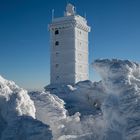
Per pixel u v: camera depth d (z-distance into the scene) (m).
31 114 30.09
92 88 44.47
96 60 34.56
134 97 28.77
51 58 66.12
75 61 63.44
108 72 32.22
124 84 29.92
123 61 32.78
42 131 26.64
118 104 29.39
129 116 27.78
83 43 67.12
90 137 31.73
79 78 64.81
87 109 43.41
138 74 32.88
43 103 34.81
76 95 46.44
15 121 27.45
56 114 33.72
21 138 26.61
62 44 65.00
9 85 31.86
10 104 28.95
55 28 65.69
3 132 27.08
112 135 28.56
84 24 67.25
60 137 31.00
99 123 32.75
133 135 26.36
